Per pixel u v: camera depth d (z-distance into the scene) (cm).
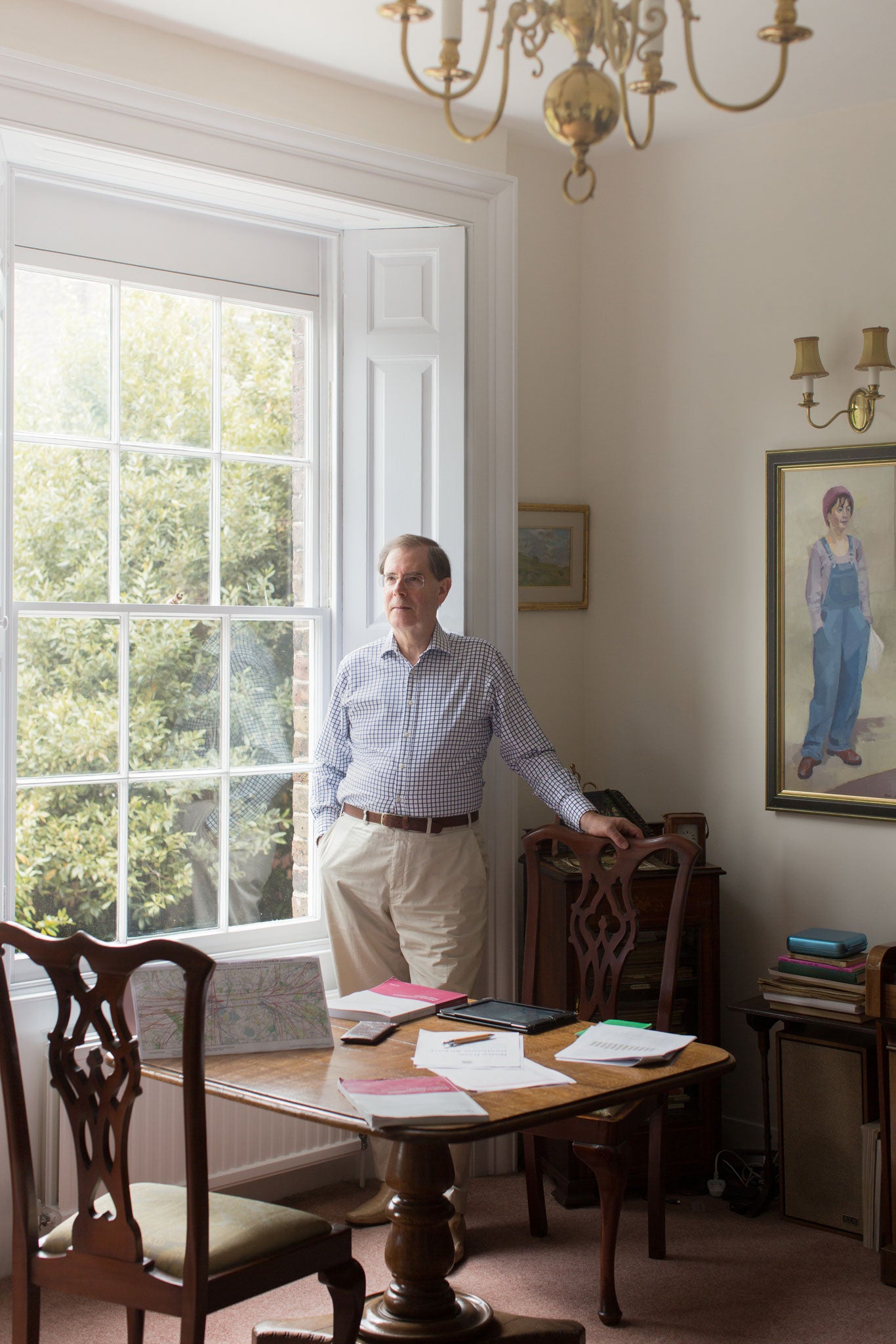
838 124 387
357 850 348
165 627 364
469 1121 199
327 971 389
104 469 353
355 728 355
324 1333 258
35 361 341
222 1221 223
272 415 386
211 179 348
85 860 349
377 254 391
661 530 431
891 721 376
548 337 441
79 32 323
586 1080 222
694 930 382
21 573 338
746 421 408
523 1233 348
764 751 406
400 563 338
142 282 358
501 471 398
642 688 437
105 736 353
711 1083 380
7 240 321
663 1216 332
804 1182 355
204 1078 207
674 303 425
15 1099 214
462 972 341
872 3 318
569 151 437
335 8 321
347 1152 370
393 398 391
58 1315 299
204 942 368
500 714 346
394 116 381
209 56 345
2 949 213
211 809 373
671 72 361
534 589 436
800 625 393
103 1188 320
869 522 379
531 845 347
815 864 395
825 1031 358
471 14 322
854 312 384
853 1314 301
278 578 388
